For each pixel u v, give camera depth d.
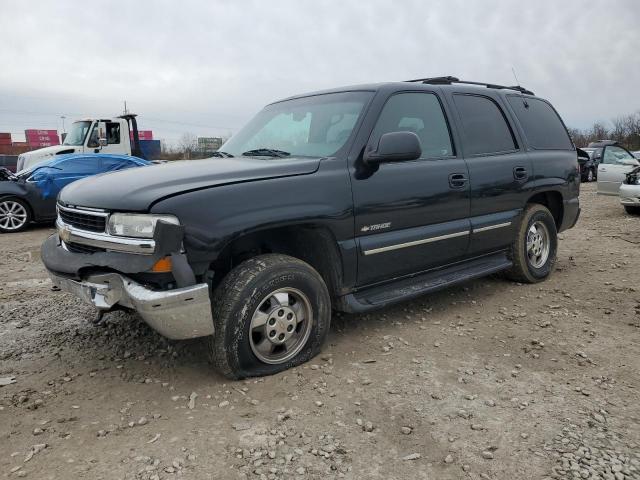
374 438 2.57
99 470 2.32
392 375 3.24
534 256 5.32
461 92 4.63
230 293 3.04
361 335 3.91
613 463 2.36
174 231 2.75
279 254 3.32
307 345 3.39
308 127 4.00
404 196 3.81
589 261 6.39
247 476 2.28
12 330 4.09
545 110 5.72
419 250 4.00
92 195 3.11
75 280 3.14
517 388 3.08
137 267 2.78
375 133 3.72
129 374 3.29
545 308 4.55
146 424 2.70
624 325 4.13
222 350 3.03
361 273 3.64
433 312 4.45
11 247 8.15
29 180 10.24
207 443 2.53
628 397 2.97
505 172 4.71
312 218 3.26
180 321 2.79
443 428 2.65
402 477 2.28
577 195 5.81
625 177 11.83
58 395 3.03
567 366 3.38
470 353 3.59
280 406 2.87
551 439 2.55
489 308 4.56
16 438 2.58
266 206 3.08
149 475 2.29
